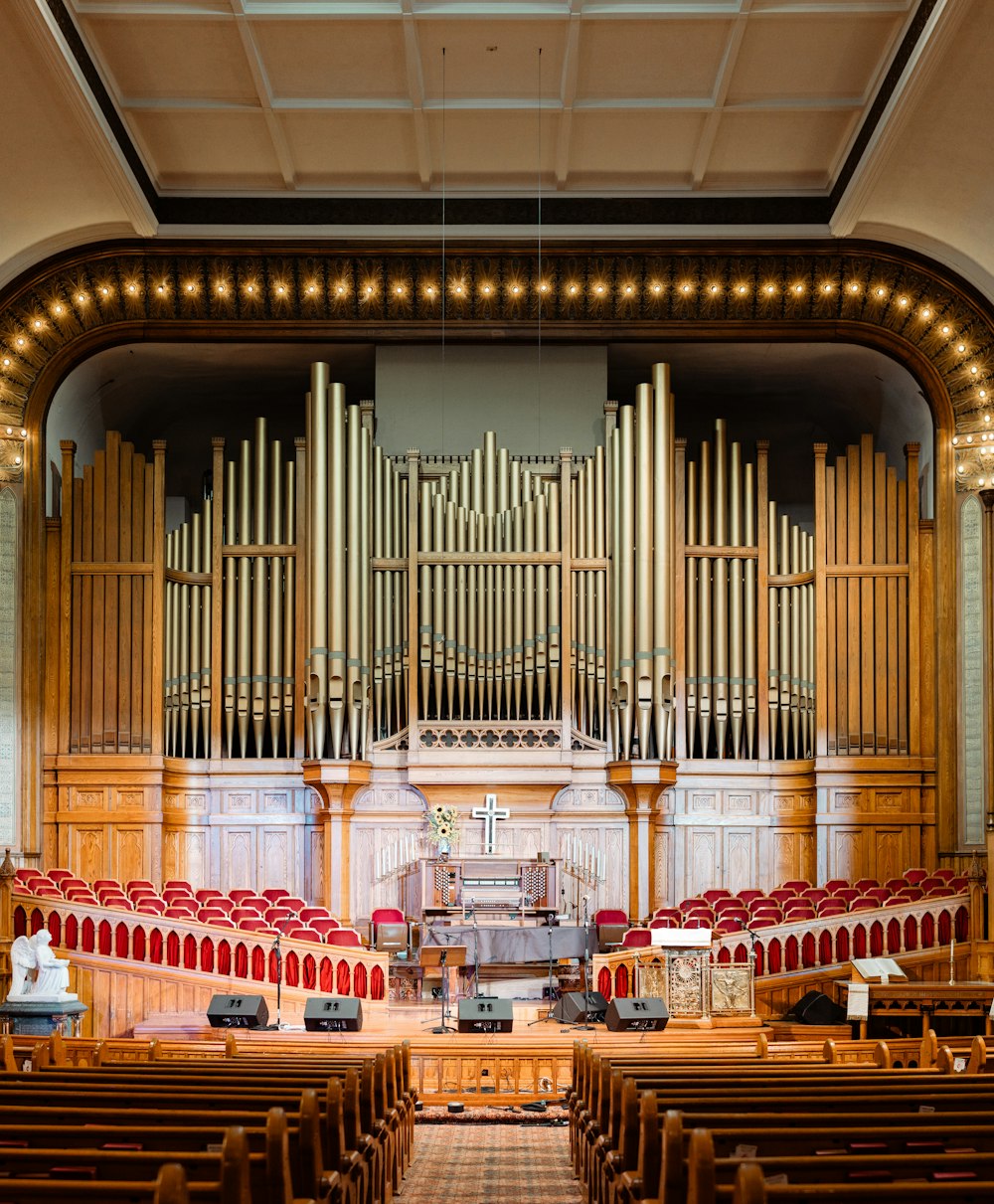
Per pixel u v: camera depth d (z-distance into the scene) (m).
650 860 20.95
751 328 21.80
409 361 22.25
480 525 21.64
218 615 21.98
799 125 18.98
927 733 21.41
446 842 19.78
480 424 22.16
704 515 22.27
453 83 17.97
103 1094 7.43
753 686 21.94
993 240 19.77
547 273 21.31
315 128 19.06
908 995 14.91
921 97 16.86
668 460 21.67
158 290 21.34
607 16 16.33
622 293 21.45
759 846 21.62
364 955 16.14
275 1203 5.33
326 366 21.89
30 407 21.39
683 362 23.19
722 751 21.83
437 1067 13.58
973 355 21.11
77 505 21.81
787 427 25.62
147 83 17.86
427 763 20.98
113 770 21.14
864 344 21.91
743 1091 7.63
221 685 21.89
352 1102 7.49
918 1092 7.69
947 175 18.77
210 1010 14.08
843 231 20.41
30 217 19.59
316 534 21.52
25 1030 13.85
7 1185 5.12
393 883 20.92
